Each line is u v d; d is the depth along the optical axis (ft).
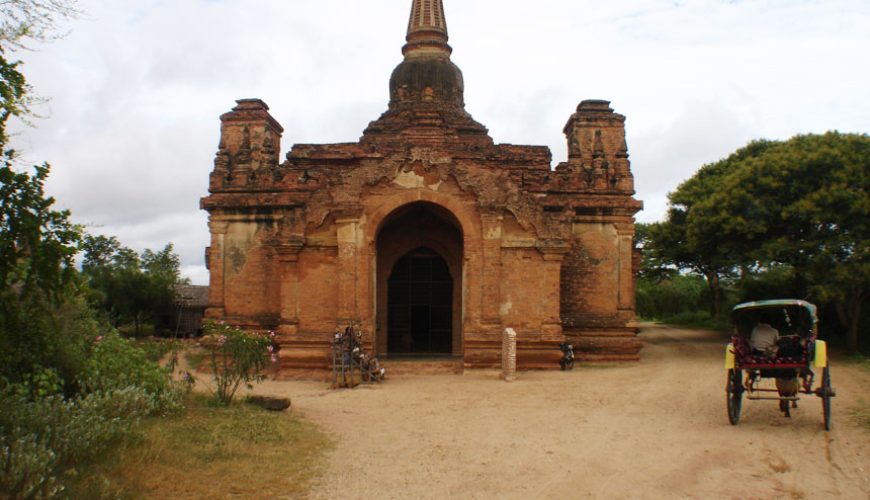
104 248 147.95
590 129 96.32
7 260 29.37
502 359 73.72
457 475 34.91
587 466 36.24
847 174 84.02
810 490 31.96
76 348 44.80
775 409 50.16
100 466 31.76
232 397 53.11
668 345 108.27
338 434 44.39
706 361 86.58
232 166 95.04
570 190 90.68
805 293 91.35
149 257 193.36
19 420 32.50
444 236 91.86
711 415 49.03
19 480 26.63
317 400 58.80
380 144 89.51
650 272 155.74
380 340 91.04
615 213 90.22
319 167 92.07
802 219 85.30
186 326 149.07
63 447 31.24
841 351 88.07
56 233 31.09
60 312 44.01
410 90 101.45
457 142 91.25
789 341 45.52
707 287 176.24
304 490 32.30
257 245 90.02
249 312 89.25
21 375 39.04
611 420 48.11
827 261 83.56
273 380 75.87
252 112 96.37
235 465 35.09
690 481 33.50
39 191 29.94
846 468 35.12
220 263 90.07
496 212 78.59
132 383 45.09
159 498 29.78
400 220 91.76
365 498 31.27
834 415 47.32
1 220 29.12
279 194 90.33
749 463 36.22
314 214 79.41
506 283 78.69
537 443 41.47
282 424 45.06
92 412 35.76
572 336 88.28
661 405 54.03
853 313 85.71
